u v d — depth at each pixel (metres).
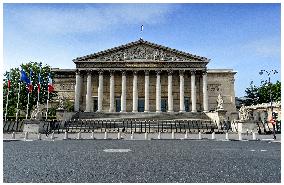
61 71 105.75
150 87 100.06
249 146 34.25
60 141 41.38
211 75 107.56
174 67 94.56
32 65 90.56
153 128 67.81
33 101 88.06
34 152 27.27
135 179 14.80
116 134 56.03
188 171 17.08
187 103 99.38
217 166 19.02
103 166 18.89
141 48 96.12
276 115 83.56
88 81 94.62
